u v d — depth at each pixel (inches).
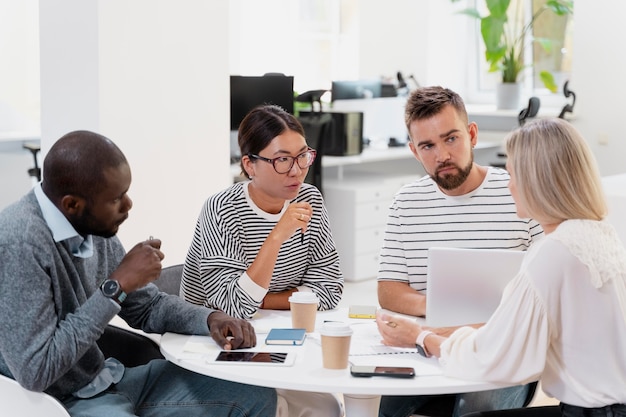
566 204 83.2
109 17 156.3
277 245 102.7
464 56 321.1
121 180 87.9
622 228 173.2
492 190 110.6
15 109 292.0
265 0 302.0
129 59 160.4
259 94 225.5
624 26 264.7
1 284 83.9
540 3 299.3
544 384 85.2
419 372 85.4
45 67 162.6
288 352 90.8
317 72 320.8
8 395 86.4
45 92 163.2
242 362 87.3
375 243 246.8
